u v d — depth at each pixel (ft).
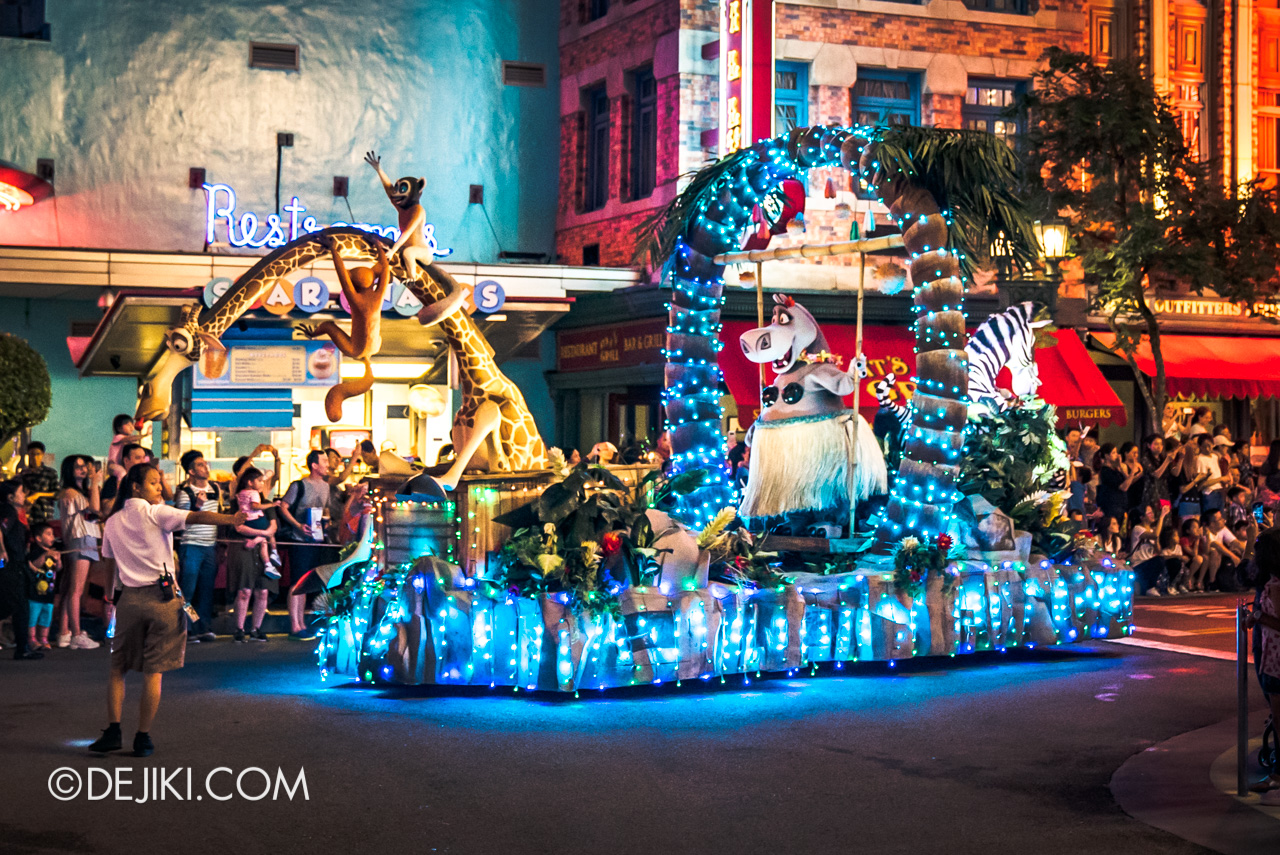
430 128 76.59
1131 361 68.95
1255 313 72.95
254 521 42.29
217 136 72.90
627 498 32.81
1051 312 72.64
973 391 44.68
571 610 30.76
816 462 36.60
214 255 66.03
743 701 31.45
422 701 31.30
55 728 28.04
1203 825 21.24
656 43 70.03
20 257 63.26
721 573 33.94
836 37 71.51
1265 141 85.71
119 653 25.73
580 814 21.80
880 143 35.24
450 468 33.83
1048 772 24.88
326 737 27.32
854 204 71.36
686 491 35.53
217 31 72.95
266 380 63.52
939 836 20.74
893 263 36.65
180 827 20.93
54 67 70.44
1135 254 65.98
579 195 77.56
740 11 66.18
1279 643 22.81
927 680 34.47
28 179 66.18
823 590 34.53
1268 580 23.04
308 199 74.33
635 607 31.42
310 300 58.70
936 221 35.42
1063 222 66.39
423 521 32.96
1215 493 62.08
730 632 32.86
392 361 74.02
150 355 67.41
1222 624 46.14
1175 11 84.02
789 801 22.68
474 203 77.51
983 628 36.60
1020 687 33.47
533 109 78.79
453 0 77.10
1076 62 68.03
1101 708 30.86
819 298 69.92
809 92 71.31
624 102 73.36
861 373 36.52
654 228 40.73
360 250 34.68
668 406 39.65
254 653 39.27
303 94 74.28
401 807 22.15
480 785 23.59
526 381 79.05
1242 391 81.46
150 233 71.82
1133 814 22.03
